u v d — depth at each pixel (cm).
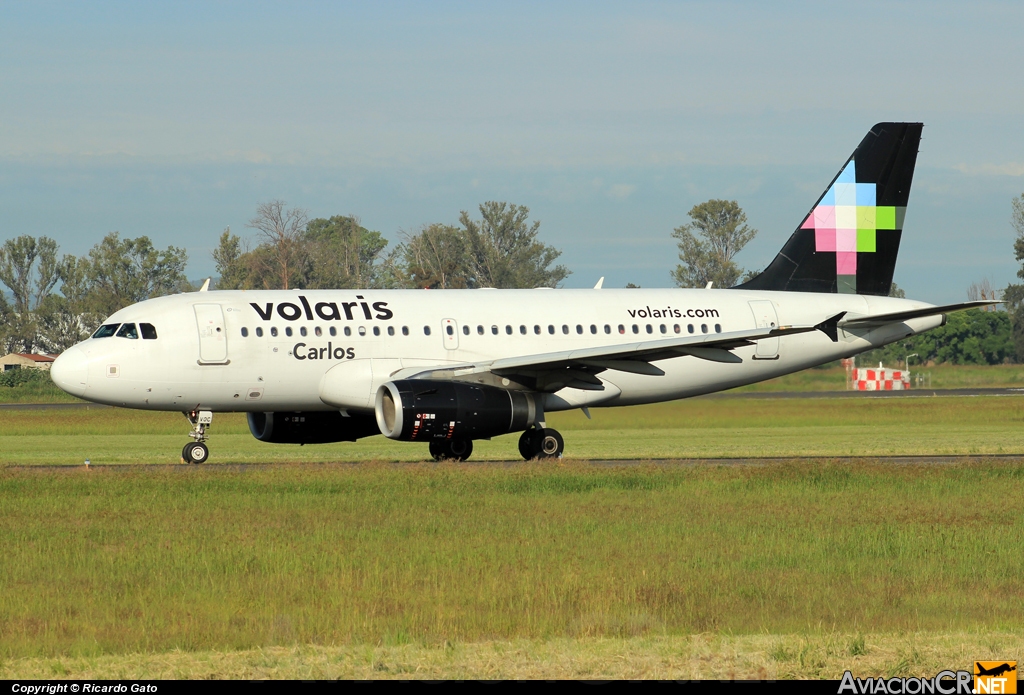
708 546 5591
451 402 9506
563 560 5194
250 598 4469
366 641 3819
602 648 3628
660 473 8156
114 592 4575
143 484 7694
